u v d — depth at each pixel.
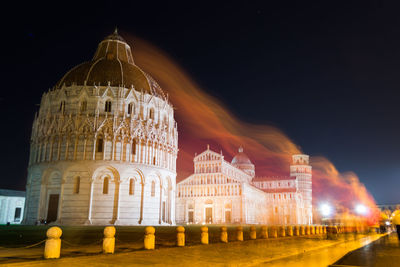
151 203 78.56
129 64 89.75
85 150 74.06
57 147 75.56
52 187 74.94
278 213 172.88
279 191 176.75
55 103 79.06
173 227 67.50
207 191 152.62
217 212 148.62
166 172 84.00
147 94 82.56
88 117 75.62
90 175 72.88
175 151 91.06
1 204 106.38
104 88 78.44
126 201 74.38
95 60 88.44
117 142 75.88
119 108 77.81
